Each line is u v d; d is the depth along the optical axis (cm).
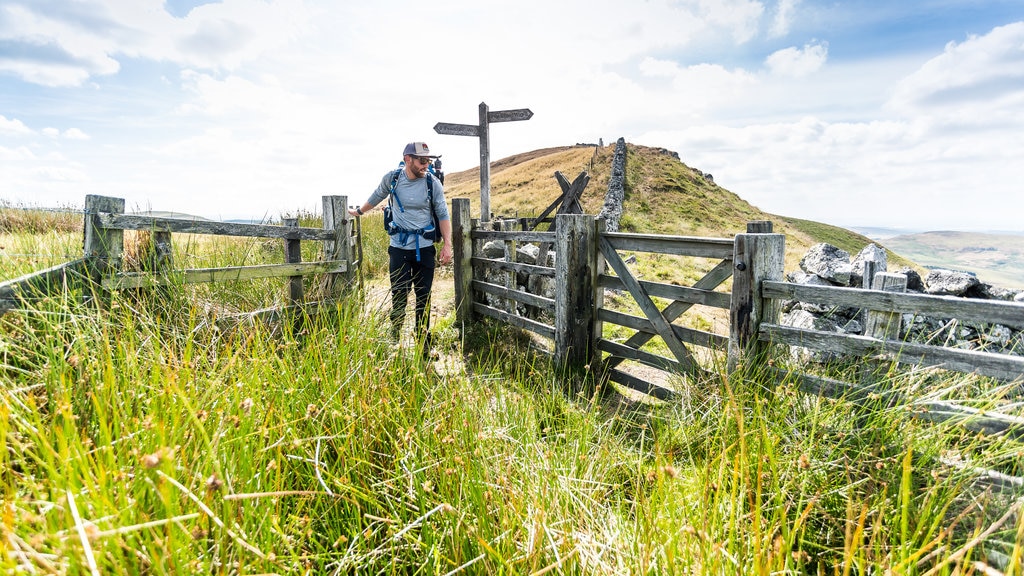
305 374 256
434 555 163
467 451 212
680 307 391
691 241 378
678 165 4247
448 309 708
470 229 641
